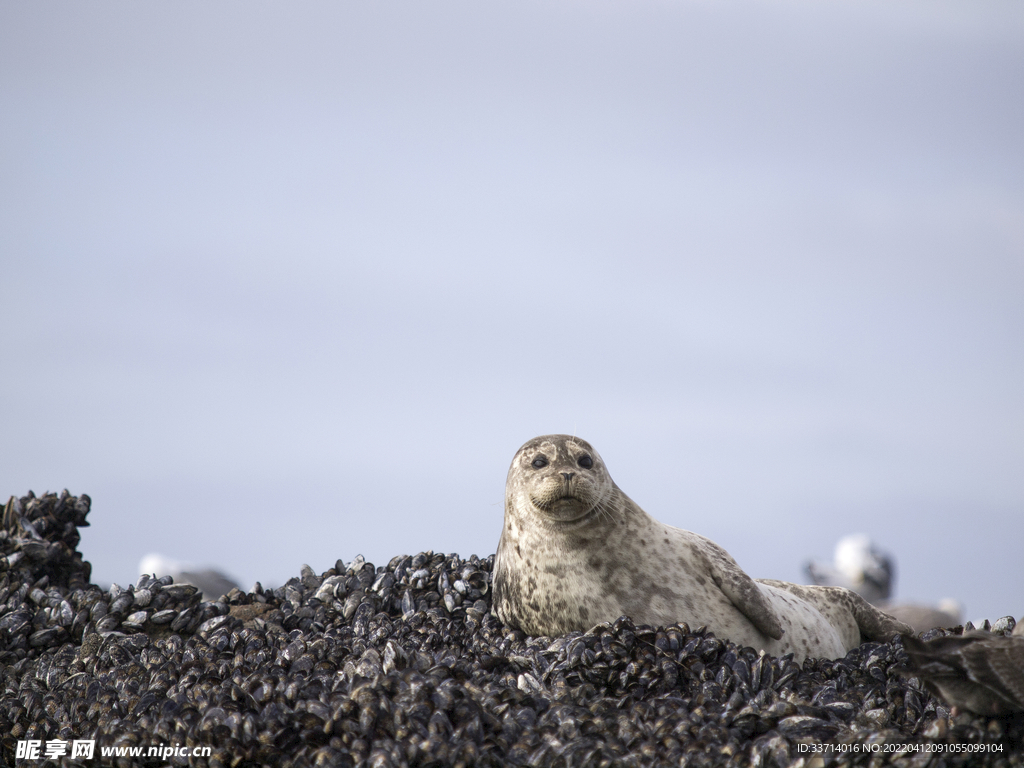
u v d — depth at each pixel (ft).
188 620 122.83
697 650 98.27
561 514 107.45
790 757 79.00
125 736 88.12
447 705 85.10
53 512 153.38
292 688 91.40
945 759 77.87
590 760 78.89
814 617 117.50
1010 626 113.09
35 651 123.24
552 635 111.55
